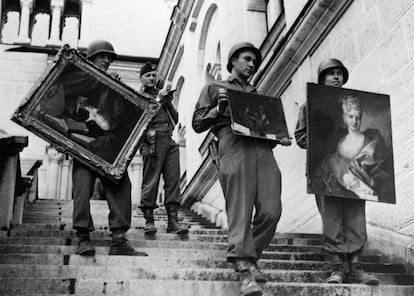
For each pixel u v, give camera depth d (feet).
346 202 18.22
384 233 22.70
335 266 17.80
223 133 17.13
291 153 33.45
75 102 20.31
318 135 17.51
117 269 17.40
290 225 32.37
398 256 21.38
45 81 20.04
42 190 60.23
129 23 82.43
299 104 33.12
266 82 36.29
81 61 20.56
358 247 17.85
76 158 19.66
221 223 36.35
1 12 79.56
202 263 19.38
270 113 17.25
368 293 16.38
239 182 16.44
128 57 78.54
